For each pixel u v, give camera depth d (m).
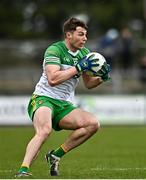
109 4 95.75
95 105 55.88
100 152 37.72
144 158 34.38
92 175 25.02
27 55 66.31
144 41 78.75
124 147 40.28
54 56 24.08
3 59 65.94
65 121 24.55
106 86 60.75
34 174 25.66
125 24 93.81
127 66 65.25
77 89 60.50
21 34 95.00
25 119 54.94
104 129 52.28
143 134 48.34
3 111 54.75
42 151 38.34
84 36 24.48
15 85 62.16
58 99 24.48
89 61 23.55
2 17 95.44
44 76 24.53
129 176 24.69
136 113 56.22
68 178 23.41
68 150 24.91
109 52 64.81
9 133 48.69
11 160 33.47
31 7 96.56
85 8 94.44
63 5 94.25
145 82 61.69
